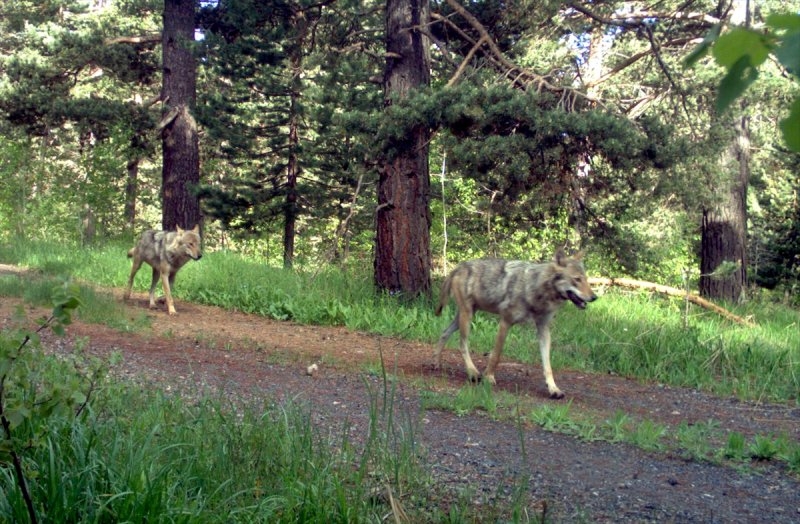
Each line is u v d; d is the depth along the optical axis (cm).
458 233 1936
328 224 2684
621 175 1318
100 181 2241
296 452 439
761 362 1059
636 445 630
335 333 1145
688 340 1102
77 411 423
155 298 1279
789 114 122
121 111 2378
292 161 2405
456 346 1092
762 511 486
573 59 1672
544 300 799
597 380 951
